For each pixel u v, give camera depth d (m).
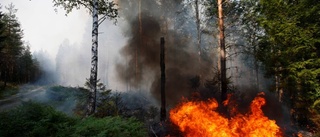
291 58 11.30
